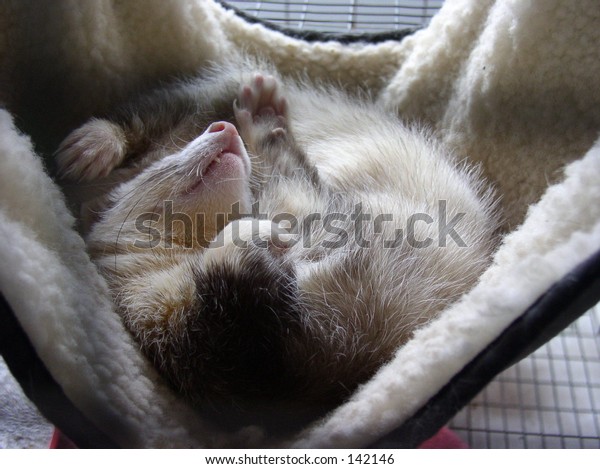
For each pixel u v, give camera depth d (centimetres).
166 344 26
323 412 26
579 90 27
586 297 20
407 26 38
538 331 20
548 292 20
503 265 23
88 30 30
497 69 29
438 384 20
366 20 41
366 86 38
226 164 29
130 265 29
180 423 24
